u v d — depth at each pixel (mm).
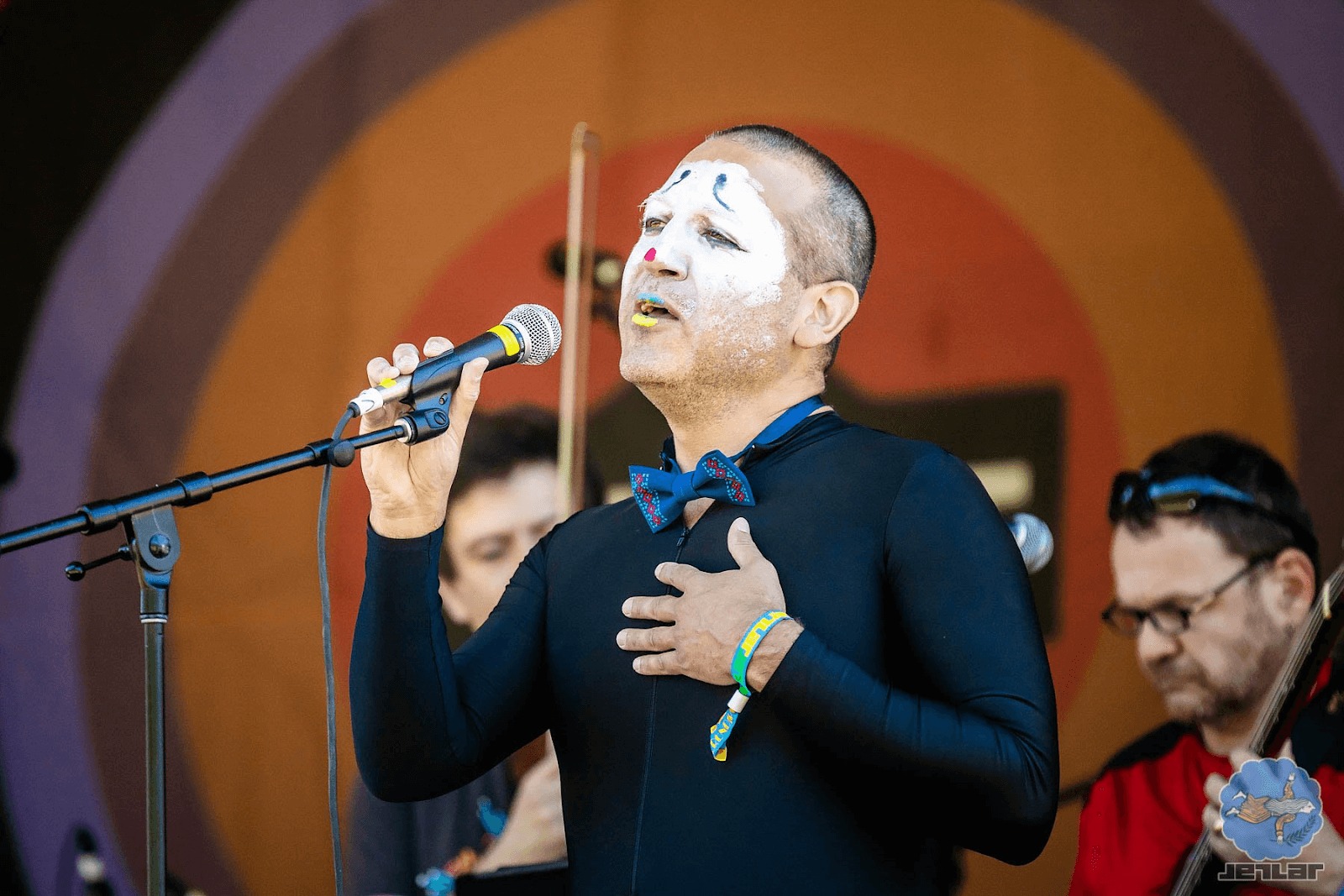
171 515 3506
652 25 7418
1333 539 6199
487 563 7078
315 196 7637
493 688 3859
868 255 4188
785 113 7234
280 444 7547
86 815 7285
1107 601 6402
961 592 3422
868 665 3439
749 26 7305
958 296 6867
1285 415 6344
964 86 6977
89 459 7582
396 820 6984
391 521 3707
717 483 3758
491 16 7562
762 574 3479
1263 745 5820
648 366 3893
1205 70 6621
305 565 7375
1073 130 6812
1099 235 6707
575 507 7070
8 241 7684
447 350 3766
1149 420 6512
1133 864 6102
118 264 7680
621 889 3410
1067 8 6848
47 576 7426
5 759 7316
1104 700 6328
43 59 7773
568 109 7473
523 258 7441
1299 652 5848
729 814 3365
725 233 3947
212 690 7301
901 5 7109
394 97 7629
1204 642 6223
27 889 7254
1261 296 6445
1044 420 6660
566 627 3834
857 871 3344
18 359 7629
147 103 7742
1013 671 3340
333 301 7590
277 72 7695
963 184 6938
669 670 3482
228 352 7613
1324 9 6461
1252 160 6523
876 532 3555
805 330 3998
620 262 7336
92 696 7352
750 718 3430
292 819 7168
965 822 3287
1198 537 6277
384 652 3635
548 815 6785
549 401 7172
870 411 6902
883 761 3188
